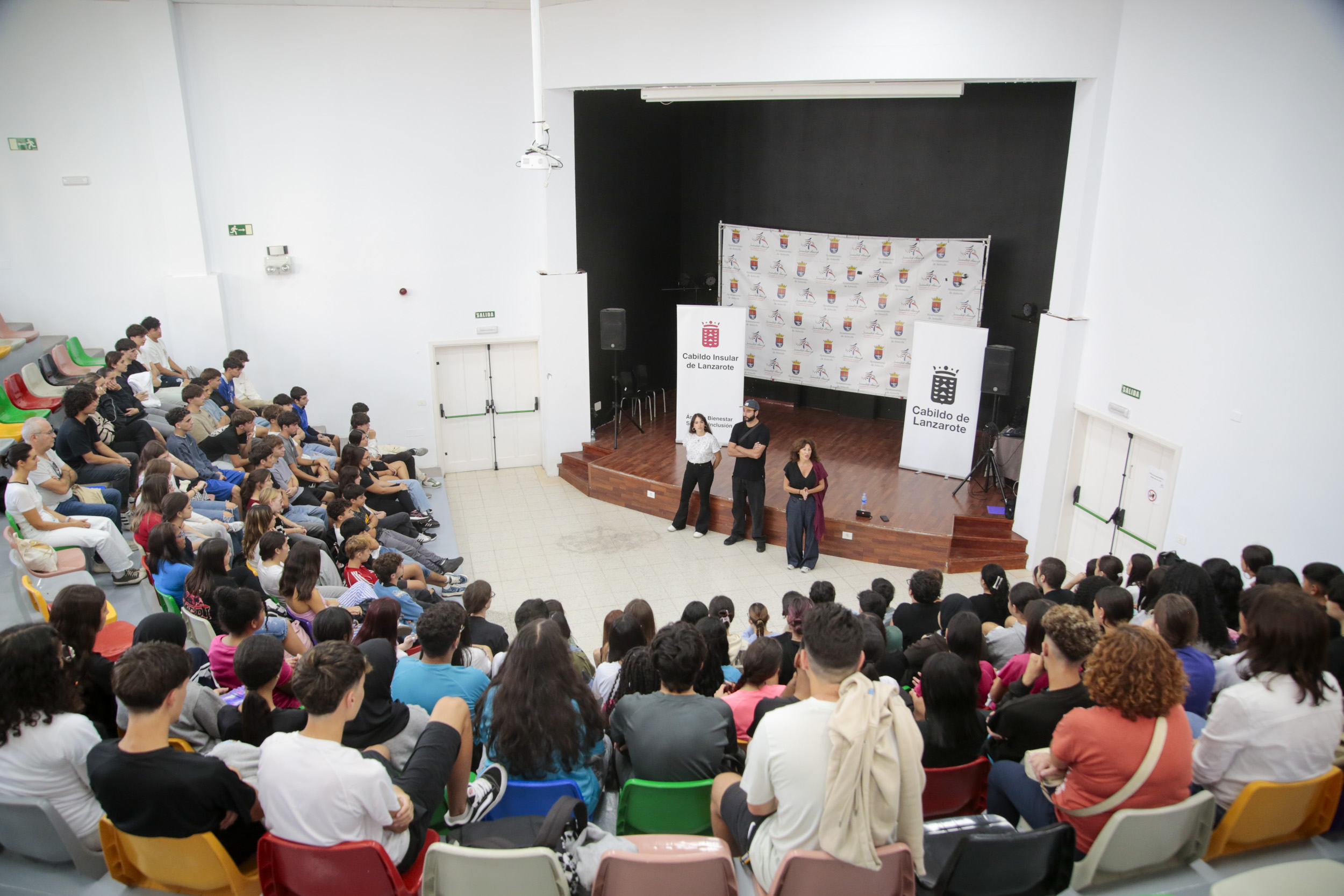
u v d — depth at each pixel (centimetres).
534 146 769
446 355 1240
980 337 1070
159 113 1028
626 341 1330
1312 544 634
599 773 359
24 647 300
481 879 270
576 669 338
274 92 1080
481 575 967
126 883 307
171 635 370
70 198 1030
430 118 1140
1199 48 739
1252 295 686
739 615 889
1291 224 645
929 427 1131
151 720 277
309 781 265
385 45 1102
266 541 579
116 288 1069
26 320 1049
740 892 288
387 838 283
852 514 1028
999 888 282
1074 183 898
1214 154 725
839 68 919
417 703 369
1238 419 705
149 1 995
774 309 1320
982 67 872
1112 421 873
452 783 316
